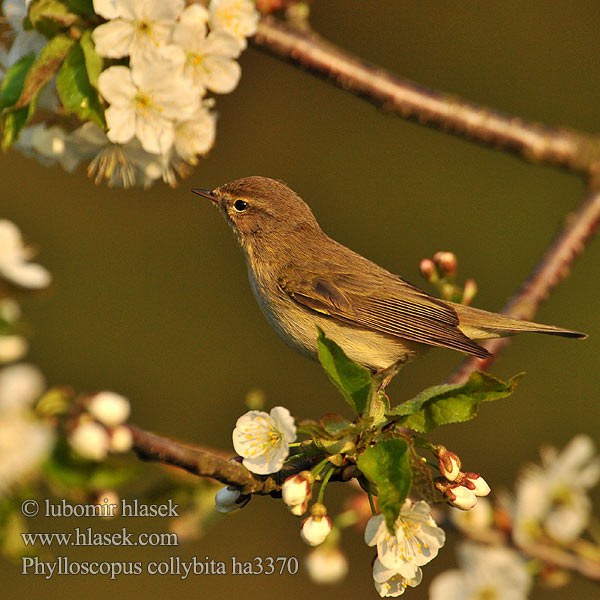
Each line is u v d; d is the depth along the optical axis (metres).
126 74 8.66
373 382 7.30
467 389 7.20
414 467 7.27
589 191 12.89
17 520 5.89
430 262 10.77
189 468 7.04
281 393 19.38
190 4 9.43
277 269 12.52
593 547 9.59
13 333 5.77
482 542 9.62
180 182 20.83
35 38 8.73
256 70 21.34
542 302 12.52
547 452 9.99
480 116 12.50
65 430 5.88
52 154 9.34
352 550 17.62
